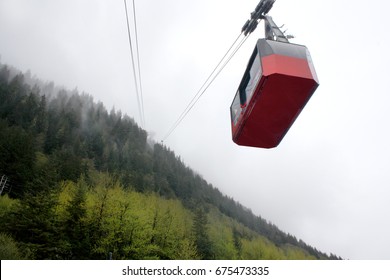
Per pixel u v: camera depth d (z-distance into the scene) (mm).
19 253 22703
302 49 8797
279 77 8000
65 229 32375
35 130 91500
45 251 28500
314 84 8195
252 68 9367
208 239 56469
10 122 92875
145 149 158625
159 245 40250
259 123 9555
